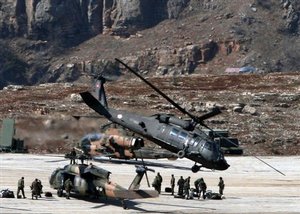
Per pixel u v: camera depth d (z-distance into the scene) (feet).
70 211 469.16
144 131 581.12
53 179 531.09
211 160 547.90
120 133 567.18
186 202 543.80
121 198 479.41
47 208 476.95
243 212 504.02
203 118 562.66
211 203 545.03
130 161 545.44
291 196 615.16
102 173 498.69
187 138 558.56
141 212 480.23
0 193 525.75
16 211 460.14
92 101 625.41
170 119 574.97
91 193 502.38
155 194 465.88
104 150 563.48
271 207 536.42
